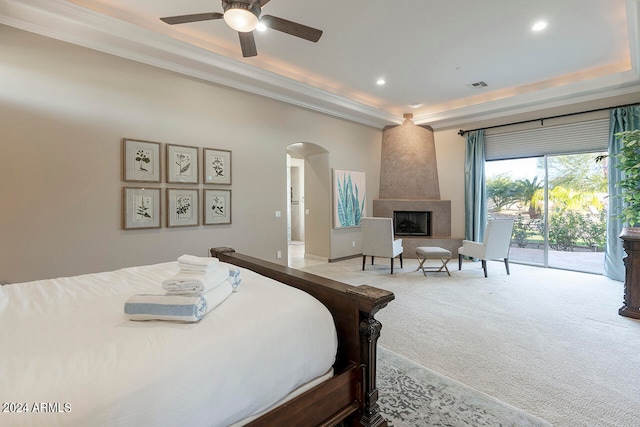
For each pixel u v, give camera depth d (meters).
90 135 3.32
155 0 3.01
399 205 6.72
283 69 4.59
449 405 1.80
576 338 2.67
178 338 1.13
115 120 3.48
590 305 3.49
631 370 2.16
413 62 4.34
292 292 1.65
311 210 6.43
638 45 3.43
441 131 6.76
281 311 1.41
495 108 5.57
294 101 5.20
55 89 3.12
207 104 4.23
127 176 3.55
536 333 2.77
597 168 4.89
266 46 3.89
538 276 4.82
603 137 4.77
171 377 0.98
